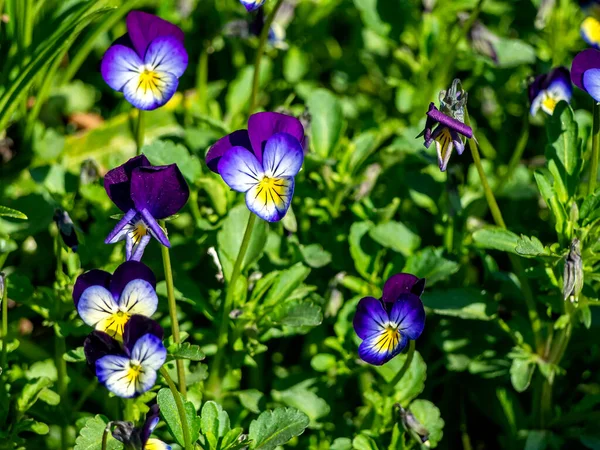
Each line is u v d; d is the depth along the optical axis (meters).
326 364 0.45
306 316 0.43
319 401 0.45
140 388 0.37
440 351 0.50
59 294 0.43
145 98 0.42
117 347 0.37
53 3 0.52
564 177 0.44
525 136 0.48
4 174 0.51
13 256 0.50
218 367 0.44
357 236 0.47
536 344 0.45
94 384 0.44
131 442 0.36
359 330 0.39
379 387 0.44
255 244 0.44
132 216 0.38
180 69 0.42
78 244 0.44
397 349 0.39
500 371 0.47
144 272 0.38
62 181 0.47
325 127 0.49
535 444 0.45
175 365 0.43
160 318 0.47
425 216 0.52
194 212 0.47
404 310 0.39
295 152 0.39
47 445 0.45
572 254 0.40
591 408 0.47
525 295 0.45
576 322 0.45
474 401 0.48
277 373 0.48
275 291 0.44
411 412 0.42
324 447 0.45
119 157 0.49
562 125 0.44
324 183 0.49
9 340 0.43
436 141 0.40
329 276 0.49
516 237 0.43
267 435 0.40
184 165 0.46
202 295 0.46
